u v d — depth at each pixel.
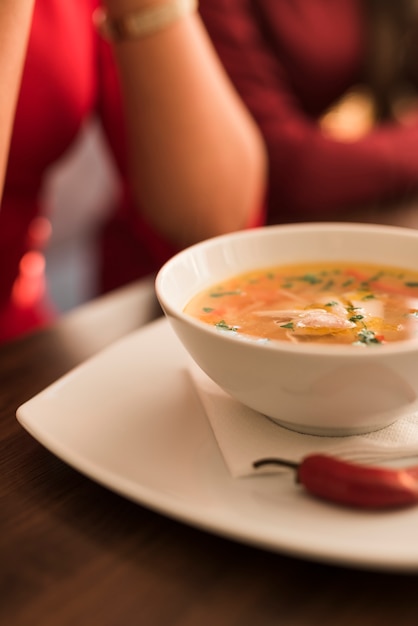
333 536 0.39
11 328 1.06
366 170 1.37
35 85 0.95
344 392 0.42
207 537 0.41
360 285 0.56
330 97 1.68
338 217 0.94
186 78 0.87
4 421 0.51
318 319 0.49
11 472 0.46
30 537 0.41
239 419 0.47
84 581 0.39
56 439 0.46
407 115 1.75
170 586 0.39
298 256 0.59
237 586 0.39
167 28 0.85
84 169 2.65
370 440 0.45
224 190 0.91
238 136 0.93
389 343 0.47
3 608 0.38
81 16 1.00
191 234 0.93
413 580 0.39
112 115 1.07
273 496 0.42
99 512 0.43
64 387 0.51
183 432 0.47
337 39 1.63
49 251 2.59
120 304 0.68
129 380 0.53
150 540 0.41
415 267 0.57
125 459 0.45
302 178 1.37
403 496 0.41
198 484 0.43
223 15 1.42
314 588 0.39
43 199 1.14
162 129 0.88
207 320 0.50
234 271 0.57
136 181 0.94
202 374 0.53
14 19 0.59
